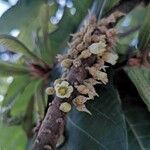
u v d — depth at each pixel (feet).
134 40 0.86
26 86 0.76
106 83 0.64
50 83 0.73
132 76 0.69
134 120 0.72
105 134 0.62
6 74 0.75
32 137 0.77
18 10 0.86
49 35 0.78
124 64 0.70
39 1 0.85
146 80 0.68
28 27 0.86
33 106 0.78
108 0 0.68
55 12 0.88
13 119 0.79
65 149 0.65
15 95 0.78
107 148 0.61
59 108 0.57
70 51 0.63
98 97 0.64
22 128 0.79
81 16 0.79
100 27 0.64
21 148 0.85
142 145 0.70
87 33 0.63
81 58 0.61
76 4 0.80
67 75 0.60
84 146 0.63
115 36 0.64
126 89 0.73
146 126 0.72
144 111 0.73
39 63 0.75
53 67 0.74
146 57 0.69
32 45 0.80
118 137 0.61
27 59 0.75
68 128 0.66
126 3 0.69
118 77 0.73
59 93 0.58
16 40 0.70
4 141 0.84
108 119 0.62
